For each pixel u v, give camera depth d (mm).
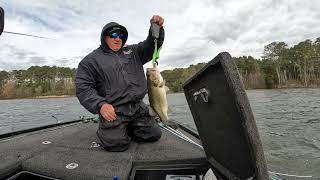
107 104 2793
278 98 26922
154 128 3178
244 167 1621
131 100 3023
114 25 3068
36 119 16312
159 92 3004
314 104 19141
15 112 22688
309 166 6070
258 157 1386
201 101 2033
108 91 3012
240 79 1396
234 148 1701
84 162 2455
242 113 1381
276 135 9117
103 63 3018
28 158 2562
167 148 2908
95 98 2844
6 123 14750
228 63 1410
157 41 3145
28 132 3982
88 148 2973
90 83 2994
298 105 18812
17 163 2393
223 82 1568
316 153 6977
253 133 1376
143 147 2986
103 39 3119
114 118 2746
